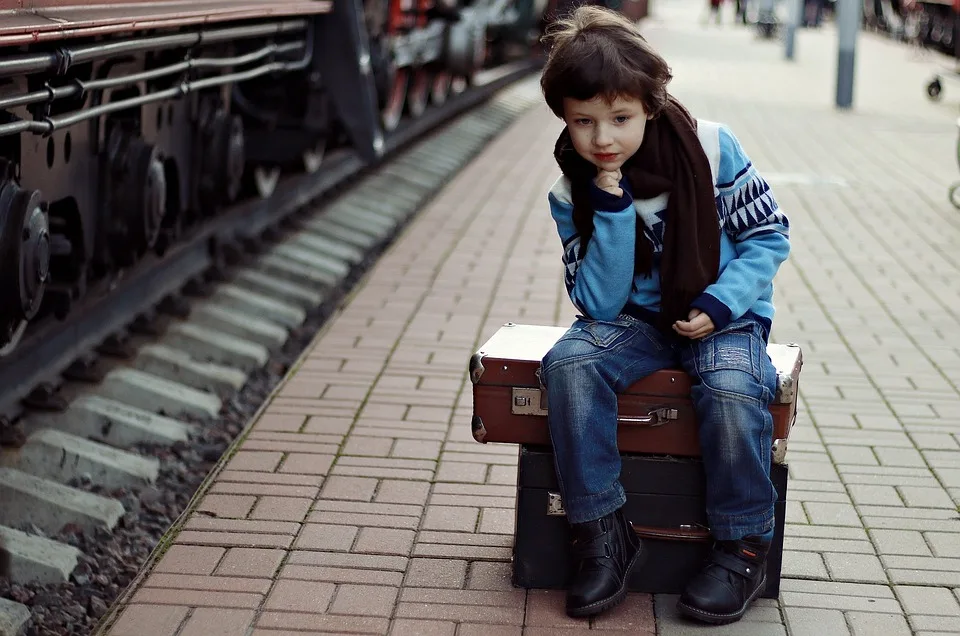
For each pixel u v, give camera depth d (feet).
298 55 22.93
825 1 151.12
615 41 8.91
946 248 26.32
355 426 14.37
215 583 10.33
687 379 9.69
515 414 9.99
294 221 26.89
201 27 16.35
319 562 10.77
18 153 12.55
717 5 137.28
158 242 18.26
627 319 9.90
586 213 9.71
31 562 11.05
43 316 14.73
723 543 9.82
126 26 12.79
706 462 9.59
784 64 83.71
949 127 49.52
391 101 35.14
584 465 9.59
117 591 11.27
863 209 30.91
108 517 12.33
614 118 9.02
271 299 21.57
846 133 47.24
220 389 16.98
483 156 40.52
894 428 14.78
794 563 10.95
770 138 45.24
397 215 30.53
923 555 11.21
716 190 9.55
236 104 23.21
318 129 23.91
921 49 91.50
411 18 37.50
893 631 9.77
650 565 10.18
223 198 20.65
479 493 12.42
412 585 10.37
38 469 13.00
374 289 21.74
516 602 10.08
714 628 9.70
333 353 17.54
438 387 16.03
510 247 25.73
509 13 56.95
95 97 14.42
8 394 14.03
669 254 9.48
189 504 11.97
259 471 12.86
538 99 60.80
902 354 18.26
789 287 22.48
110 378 15.79
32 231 12.19
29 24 10.52
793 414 10.07
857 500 12.48
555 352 9.69
